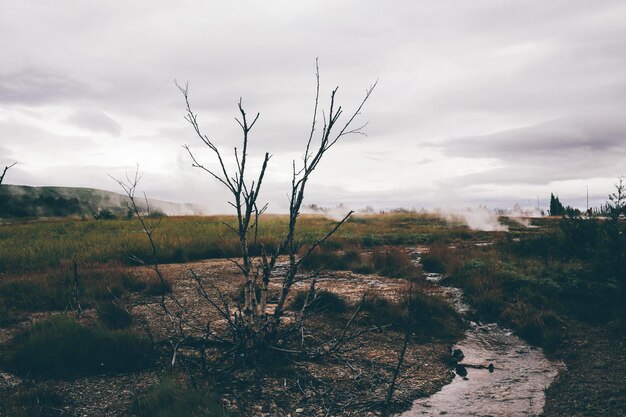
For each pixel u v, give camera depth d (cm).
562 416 549
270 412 544
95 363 653
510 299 1005
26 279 1139
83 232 2602
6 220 5644
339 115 619
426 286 1158
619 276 948
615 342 776
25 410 499
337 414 548
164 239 1981
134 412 524
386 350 764
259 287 1041
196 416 489
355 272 1395
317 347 747
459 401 596
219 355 693
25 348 643
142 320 851
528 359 754
